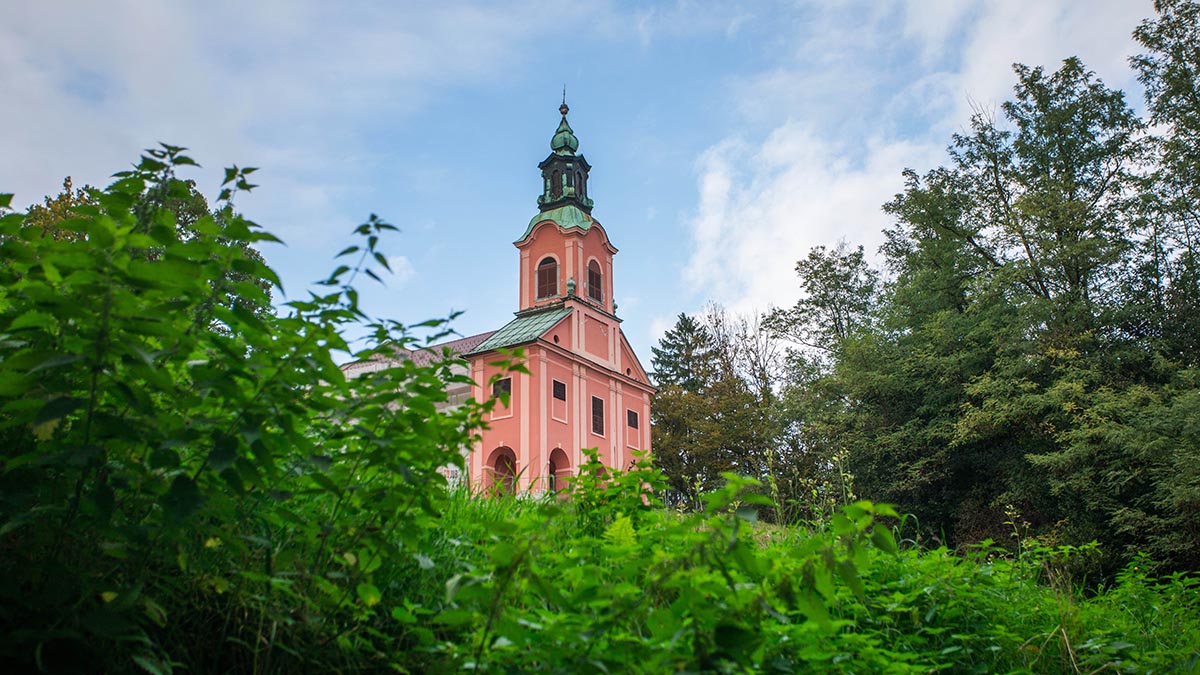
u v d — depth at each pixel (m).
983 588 5.06
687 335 62.72
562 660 2.52
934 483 27.22
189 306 2.44
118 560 2.56
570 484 5.29
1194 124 25.42
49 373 2.26
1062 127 28.34
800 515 6.98
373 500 2.92
